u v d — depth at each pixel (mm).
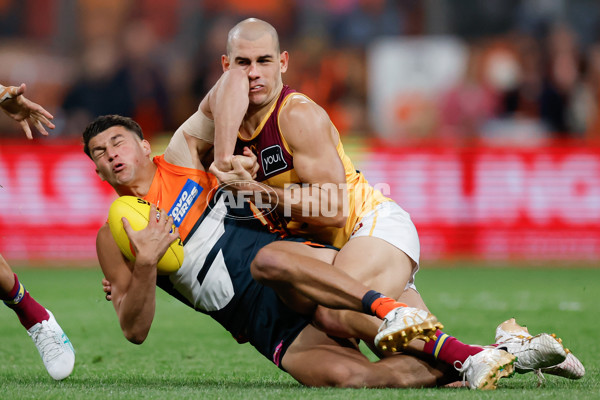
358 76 49594
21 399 11516
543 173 38938
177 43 54844
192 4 55625
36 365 16281
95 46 52344
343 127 48438
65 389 12531
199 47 50812
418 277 34156
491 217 39250
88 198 39188
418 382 12617
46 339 14172
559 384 13125
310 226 14539
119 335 20812
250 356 17516
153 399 11438
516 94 47844
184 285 14062
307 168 14000
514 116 47844
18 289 14031
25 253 39312
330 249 14016
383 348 11789
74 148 39281
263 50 14289
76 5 56625
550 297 27797
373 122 48562
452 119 47812
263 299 13727
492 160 39219
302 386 13141
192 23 55375
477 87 48156
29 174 39188
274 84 14414
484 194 39281
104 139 14008
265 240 14234
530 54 48094
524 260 39156
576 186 38781
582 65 46938
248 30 14383
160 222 13219
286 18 55625
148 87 47875
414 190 39500
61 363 14102
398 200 39562
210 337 20484
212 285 13945
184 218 14008
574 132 46625
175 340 19984
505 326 13945
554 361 12523
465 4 53250
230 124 13750
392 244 13812
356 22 53406
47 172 39188
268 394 11727
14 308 14156
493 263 39094
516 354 12711
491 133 47438
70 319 23625
